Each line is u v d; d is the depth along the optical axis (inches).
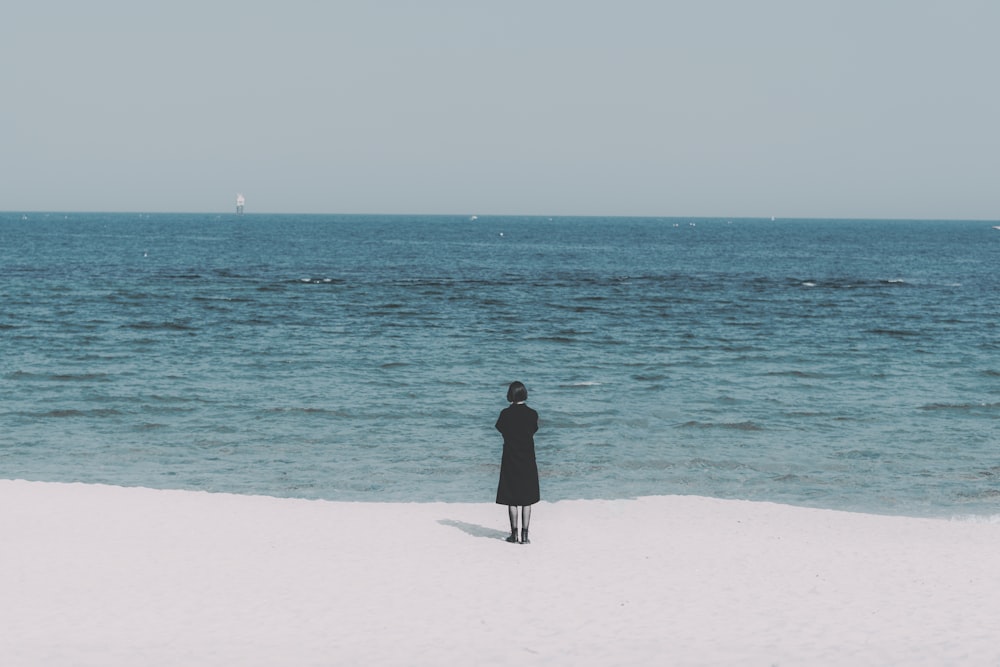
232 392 1094.4
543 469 767.7
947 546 522.6
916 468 780.6
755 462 796.6
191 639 354.6
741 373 1275.8
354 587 426.9
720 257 4896.7
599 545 514.6
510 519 516.4
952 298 2509.8
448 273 3398.1
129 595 408.2
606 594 422.3
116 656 335.0
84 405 1010.7
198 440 863.1
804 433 912.9
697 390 1142.3
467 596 416.2
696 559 486.9
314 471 755.4
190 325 1729.8
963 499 684.1
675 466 782.5
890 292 2699.3
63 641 349.1
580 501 629.9
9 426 911.7
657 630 372.8
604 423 950.4
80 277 2896.2
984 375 1274.6
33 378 1165.1
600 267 3912.4
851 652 346.9
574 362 1360.7
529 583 438.3
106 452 815.1
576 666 333.1
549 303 2272.4
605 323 1865.2
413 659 337.7
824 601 414.0
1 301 2094.0
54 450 820.0
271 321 1818.4
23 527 525.0
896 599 418.3
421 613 390.9
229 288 2578.7
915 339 1659.7
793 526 567.5
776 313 2090.3
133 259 4003.4
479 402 1055.6
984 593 428.5
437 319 1897.1
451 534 534.3
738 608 402.6
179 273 3176.7
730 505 623.5
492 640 358.9
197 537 514.9
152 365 1279.5
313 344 1512.1
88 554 473.4
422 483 721.0
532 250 5531.5
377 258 4424.2
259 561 468.4
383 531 538.9
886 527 570.3
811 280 3193.9
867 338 1668.3
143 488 644.1
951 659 338.6
